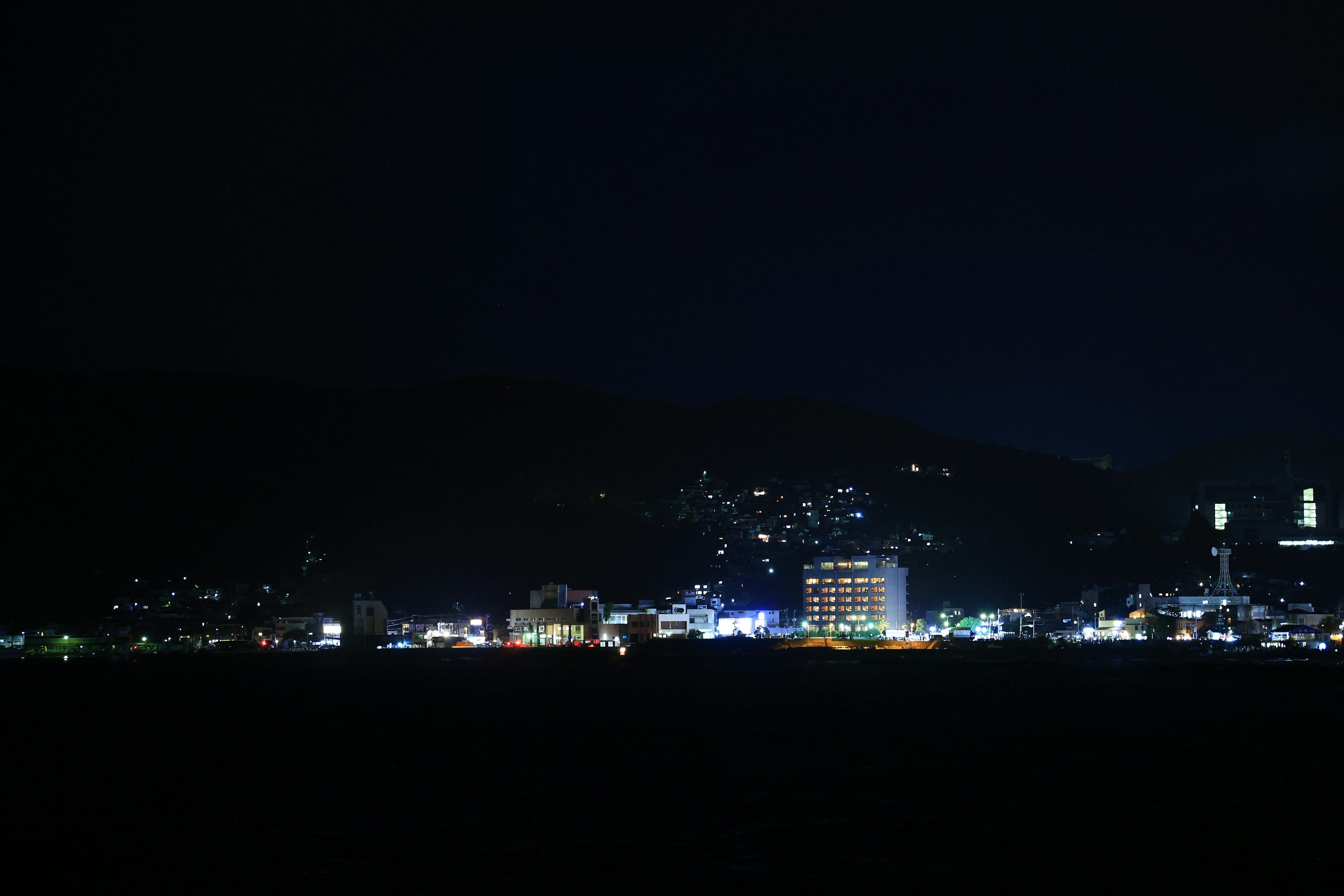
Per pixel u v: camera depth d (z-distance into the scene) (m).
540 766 96.44
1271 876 58.25
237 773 93.62
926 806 76.75
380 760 100.69
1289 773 89.94
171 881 59.12
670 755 103.06
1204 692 184.38
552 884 57.50
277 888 57.66
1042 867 60.19
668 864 61.28
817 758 100.44
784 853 63.59
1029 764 95.62
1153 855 62.47
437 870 60.31
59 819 74.19
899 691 187.50
